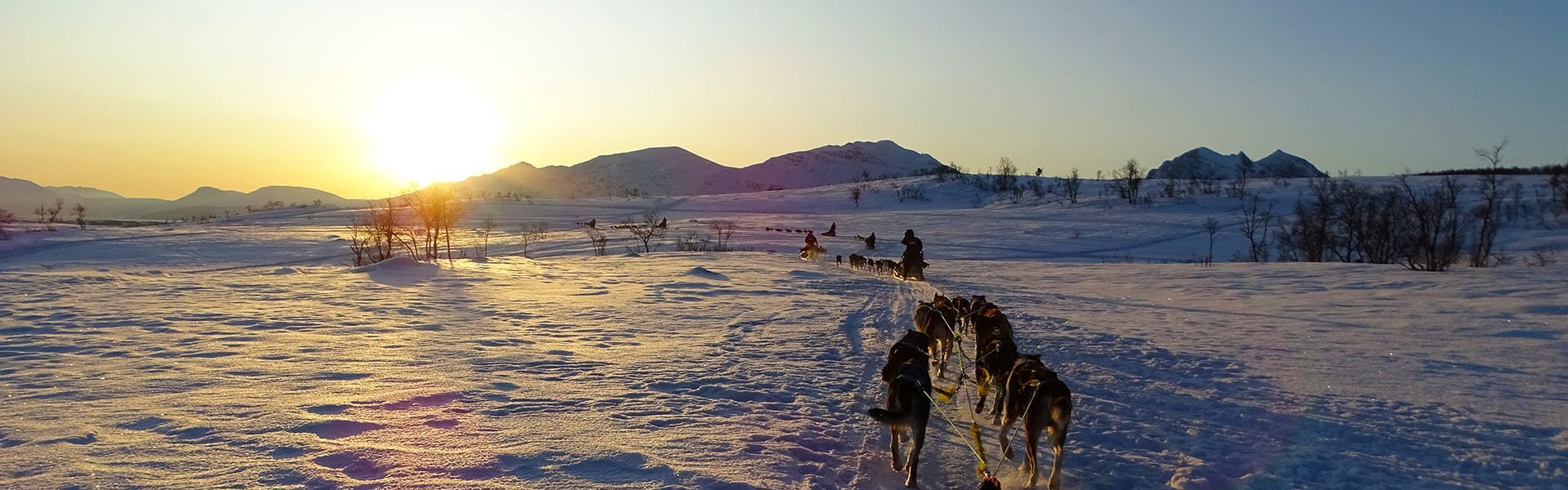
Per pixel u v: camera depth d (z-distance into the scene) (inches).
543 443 258.7
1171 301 837.8
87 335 499.8
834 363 441.1
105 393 325.4
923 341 331.9
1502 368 445.7
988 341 351.3
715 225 3351.4
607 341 520.7
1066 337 550.3
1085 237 2883.9
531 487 218.4
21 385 339.9
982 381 343.0
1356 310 724.7
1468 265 1455.5
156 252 2209.6
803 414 321.4
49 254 2143.2
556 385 360.2
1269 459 279.0
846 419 319.3
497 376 378.9
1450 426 322.3
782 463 252.2
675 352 470.3
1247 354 487.8
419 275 1060.5
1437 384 401.7
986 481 215.8
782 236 2854.3
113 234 2765.7
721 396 349.4
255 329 536.1
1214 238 2800.2
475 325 587.5
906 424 242.1
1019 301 833.5
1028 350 498.0
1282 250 2333.9
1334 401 362.9
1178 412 342.6
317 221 4301.2
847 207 5329.7
